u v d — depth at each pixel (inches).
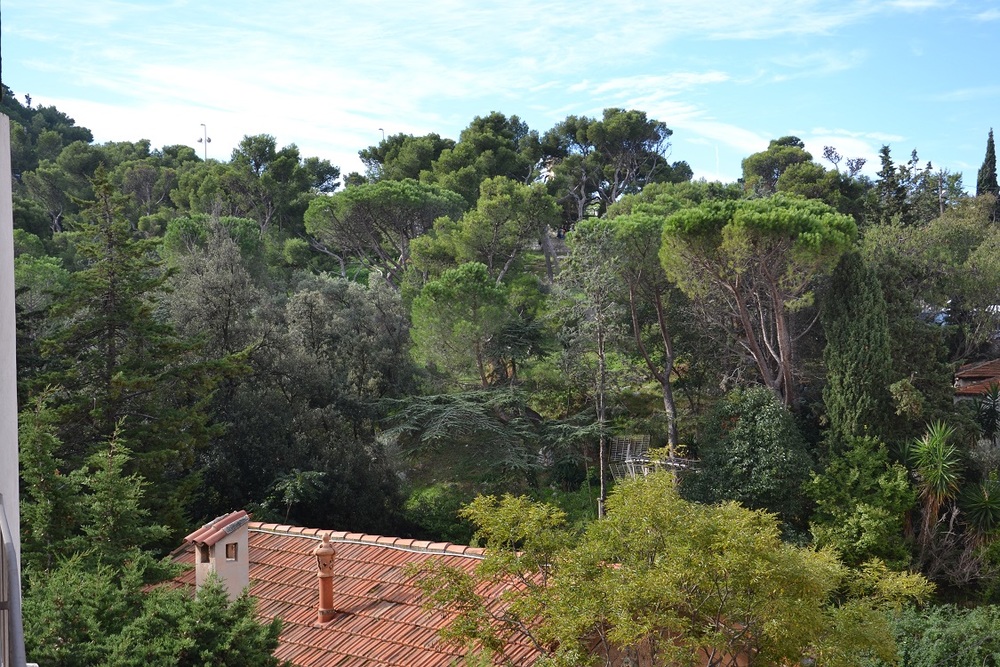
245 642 393.1
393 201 2117.4
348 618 541.3
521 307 1711.4
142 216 2928.2
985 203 2591.0
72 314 1064.2
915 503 1199.6
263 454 1289.4
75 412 999.0
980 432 1355.8
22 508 527.8
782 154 2891.2
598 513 1349.7
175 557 642.2
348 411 1424.7
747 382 1514.5
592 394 1499.8
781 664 435.5
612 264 1453.0
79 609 386.3
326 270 2504.9
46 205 3125.0
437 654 492.7
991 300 1668.3
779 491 1250.6
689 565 419.8
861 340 1334.9
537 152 3085.6
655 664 480.4
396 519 1396.4
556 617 423.2
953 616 813.2
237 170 2778.1
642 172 3149.6
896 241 1700.3
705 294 1395.2
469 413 1446.9
